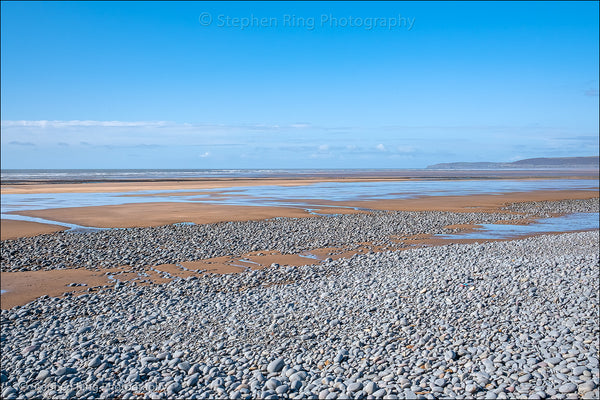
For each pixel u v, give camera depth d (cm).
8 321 1410
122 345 1173
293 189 7544
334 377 925
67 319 1418
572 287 1423
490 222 3631
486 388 852
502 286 1454
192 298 1605
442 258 2100
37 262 2183
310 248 2539
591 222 3703
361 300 1434
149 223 3388
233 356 1068
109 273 1997
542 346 1016
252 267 2108
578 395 808
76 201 5047
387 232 3078
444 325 1168
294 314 1345
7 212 3959
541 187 8344
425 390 850
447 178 13450
